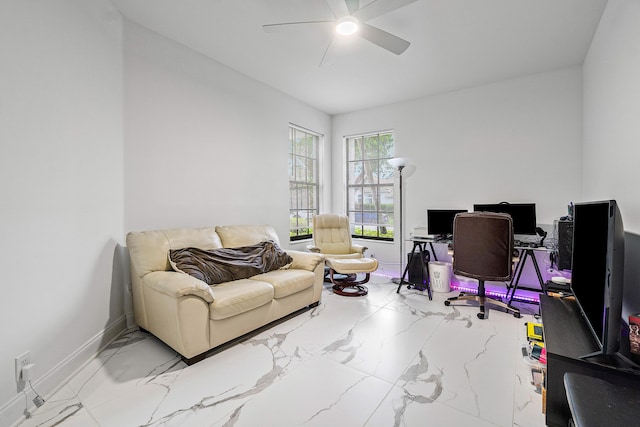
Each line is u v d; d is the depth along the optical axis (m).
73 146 1.89
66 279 1.81
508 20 2.41
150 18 2.45
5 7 1.43
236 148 3.45
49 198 1.69
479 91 3.76
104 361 2.01
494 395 1.66
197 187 3.04
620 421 0.83
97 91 2.12
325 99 4.32
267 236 3.32
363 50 2.91
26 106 1.54
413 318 2.79
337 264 3.44
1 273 1.39
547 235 3.34
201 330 2.01
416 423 1.45
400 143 4.41
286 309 2.69
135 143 2.53
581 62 3.12
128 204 2.49
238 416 1.49
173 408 1.55
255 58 3.12
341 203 5.04
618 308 1.13
